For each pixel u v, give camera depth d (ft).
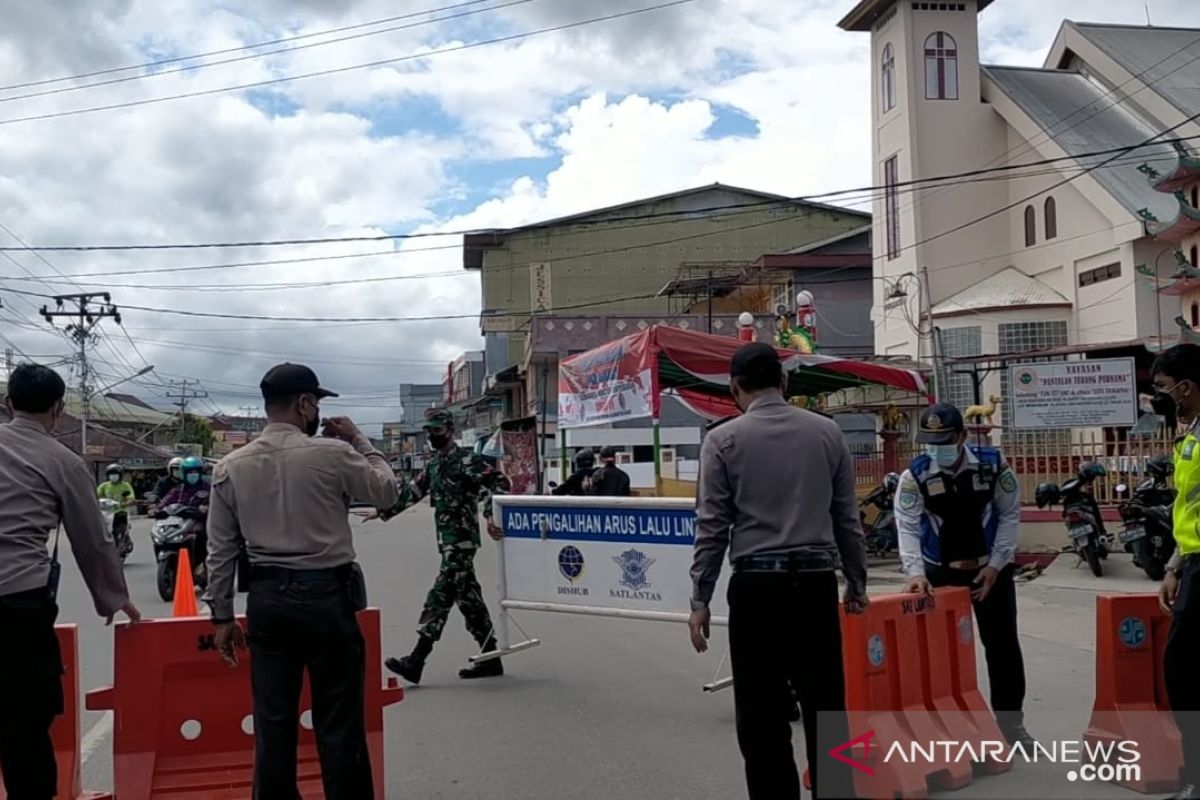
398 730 22.31
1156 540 41.06
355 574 14.75
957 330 103.65
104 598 15.25
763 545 14.07
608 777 18.90
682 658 30.09
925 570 18.99
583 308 179.01
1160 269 93.45
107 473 64.75
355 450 15.23
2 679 13.60
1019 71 117.91
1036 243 108.68
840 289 137.80
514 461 106.11
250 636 14.40
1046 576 43.39
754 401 14.67
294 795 14.48
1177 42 118.42
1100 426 47.93
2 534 13.71
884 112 118.73
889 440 61.05
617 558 25.72
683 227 179.73
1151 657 18.04
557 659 30.09
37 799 13.87
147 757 16.87
